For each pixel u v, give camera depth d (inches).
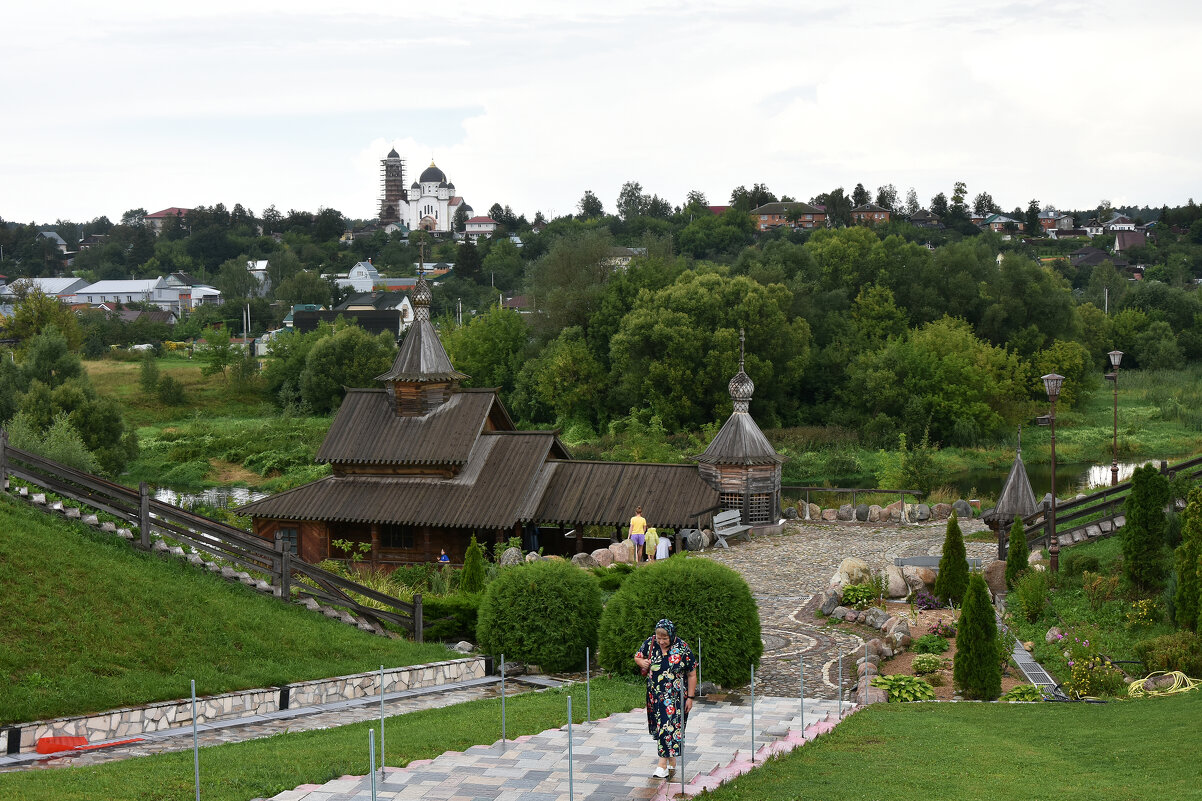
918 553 1504.7
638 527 1489.9
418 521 1615.4
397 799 488.7
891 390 3442.4
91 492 962.7
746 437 1684.3
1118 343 4431.6
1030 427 3563.0
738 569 1413.6
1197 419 3474.4
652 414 3432.6
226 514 1700.3
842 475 3048.7
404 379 1729.8
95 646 724.0
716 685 855.7
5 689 639.8
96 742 631.8
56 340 2913.4
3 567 767.1
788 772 542.3
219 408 4128.9
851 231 4389.8
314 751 590.9
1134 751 568.4
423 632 1016.2
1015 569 1170.6
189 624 805.9
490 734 647.8
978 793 488.4
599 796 494.3
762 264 4087.1
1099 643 886.4
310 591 972.6
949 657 933.8
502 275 7273.6
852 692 836.0
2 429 931.3
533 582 930.7
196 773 465.7
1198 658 818.8
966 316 4121.6
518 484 1664.6
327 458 1723.7
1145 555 1058.1
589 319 3799.2
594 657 938.7
